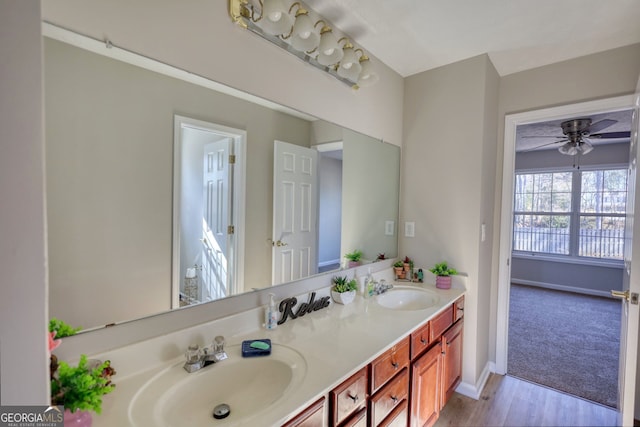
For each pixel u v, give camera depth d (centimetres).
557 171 496
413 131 239
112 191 102
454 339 198
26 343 45
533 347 292
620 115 303
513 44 194
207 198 129
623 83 195
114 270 103
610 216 456
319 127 175
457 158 217
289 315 154
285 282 162
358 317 157
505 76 238
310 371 106
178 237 119
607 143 450
